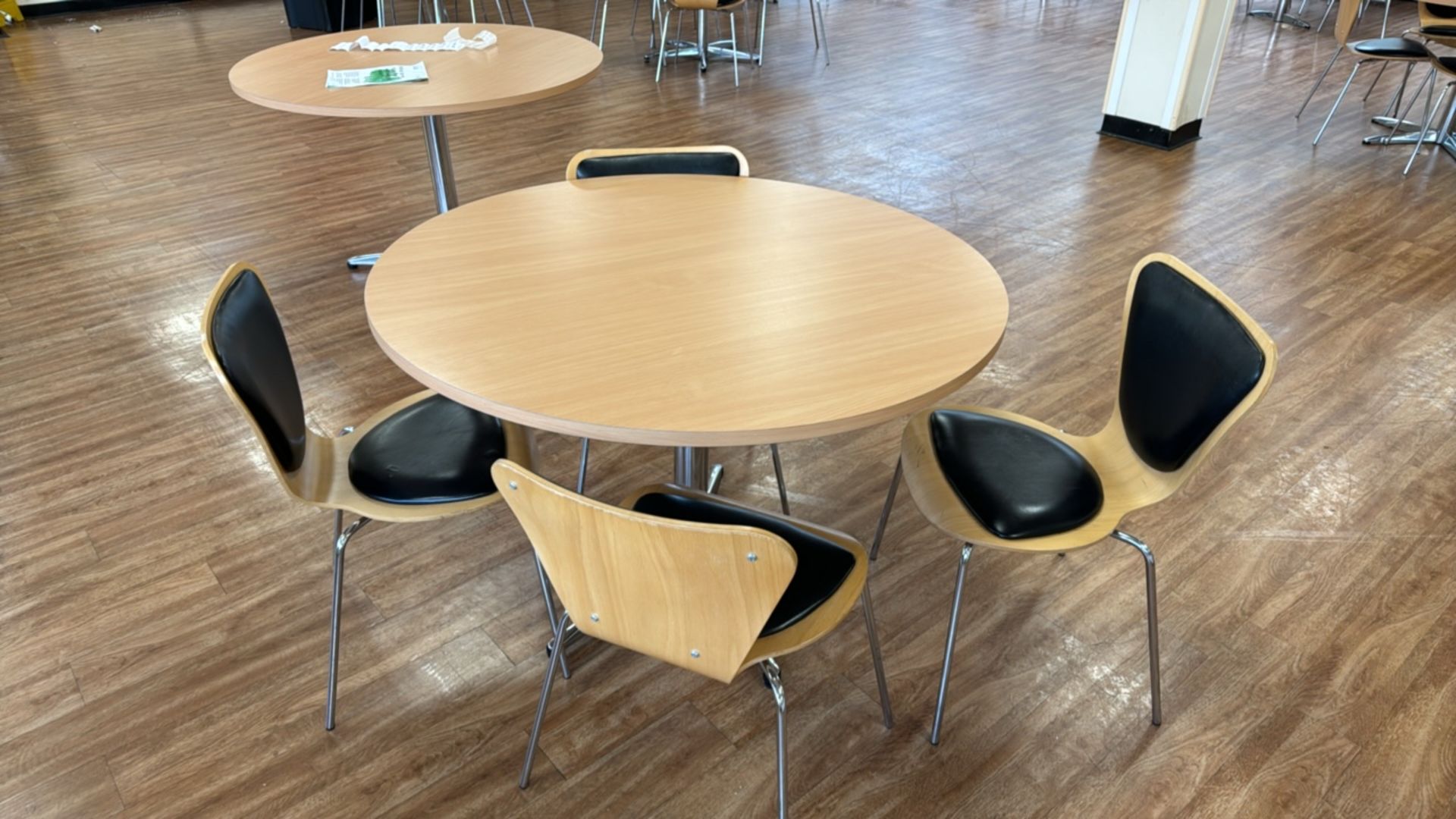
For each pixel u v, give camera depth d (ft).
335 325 10.48
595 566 4.07
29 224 13.05
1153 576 5.44
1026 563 7.25
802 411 4.37
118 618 6.63
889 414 4.44
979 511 5.37
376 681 6.21
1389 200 13.64
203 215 13.37
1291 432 8.62
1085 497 5.46
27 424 8.70
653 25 22.22
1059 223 13.03
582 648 6.49
